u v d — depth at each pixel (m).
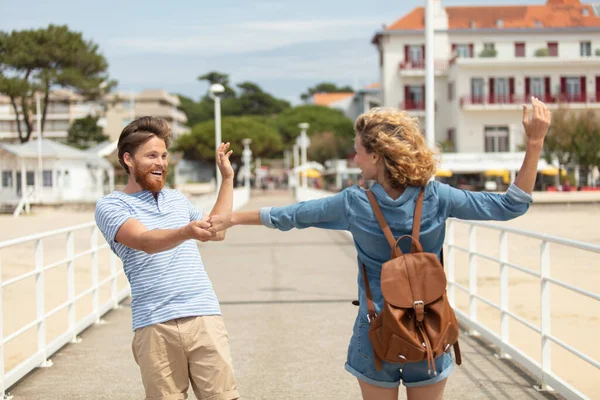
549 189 47.91
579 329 8.27
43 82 55.06
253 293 10.29
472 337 7.29
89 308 9.84
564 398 5.07
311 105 118.50
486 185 50.91
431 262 2.98
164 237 3.24
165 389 3.45
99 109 69.56
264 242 19.53
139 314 3.45
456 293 11.31
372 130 3.06
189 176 92.88
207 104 151.50
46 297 10.95
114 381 5.79
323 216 3.15
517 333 8.15
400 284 2.95
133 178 3.65
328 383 5.65
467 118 53.84
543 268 5.34
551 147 49.50
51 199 48.88
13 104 56.25
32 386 5.65
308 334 7.45
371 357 3.13
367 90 86.62
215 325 3.51
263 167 119.06
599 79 51.84
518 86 52.97
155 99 111.94
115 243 3.53
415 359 2.93
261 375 5.90
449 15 57.66
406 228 3.05
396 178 3.03
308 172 72.69
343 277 12.03
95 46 59.81
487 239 19.94
